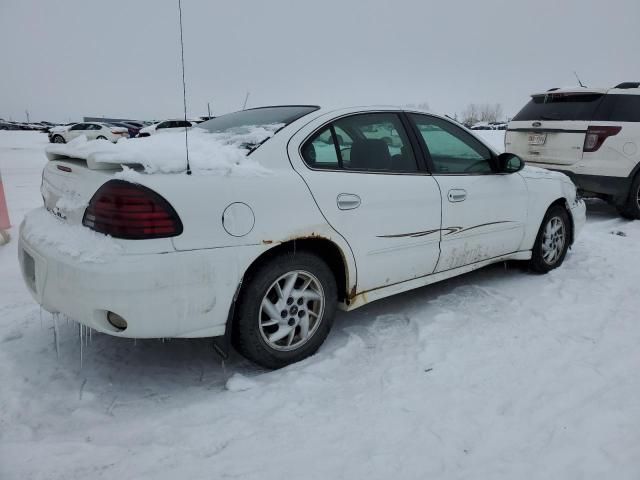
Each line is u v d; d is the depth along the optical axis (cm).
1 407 244
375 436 227
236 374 275
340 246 293
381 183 313
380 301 392
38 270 251
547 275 456
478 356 301
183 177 240
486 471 205
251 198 256
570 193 478
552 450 218
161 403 254
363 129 321
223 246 246
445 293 408
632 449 218
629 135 640
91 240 234
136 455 212
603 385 269
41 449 212
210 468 205
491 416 242
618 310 371
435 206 342
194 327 246
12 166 1439
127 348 311
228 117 359
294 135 288
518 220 415
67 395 258
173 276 233
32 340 314
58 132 2662
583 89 678
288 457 212
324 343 318
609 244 567
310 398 258
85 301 229
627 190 661
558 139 686
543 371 283
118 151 242
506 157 393
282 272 274
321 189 283
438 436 227
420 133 352
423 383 271
